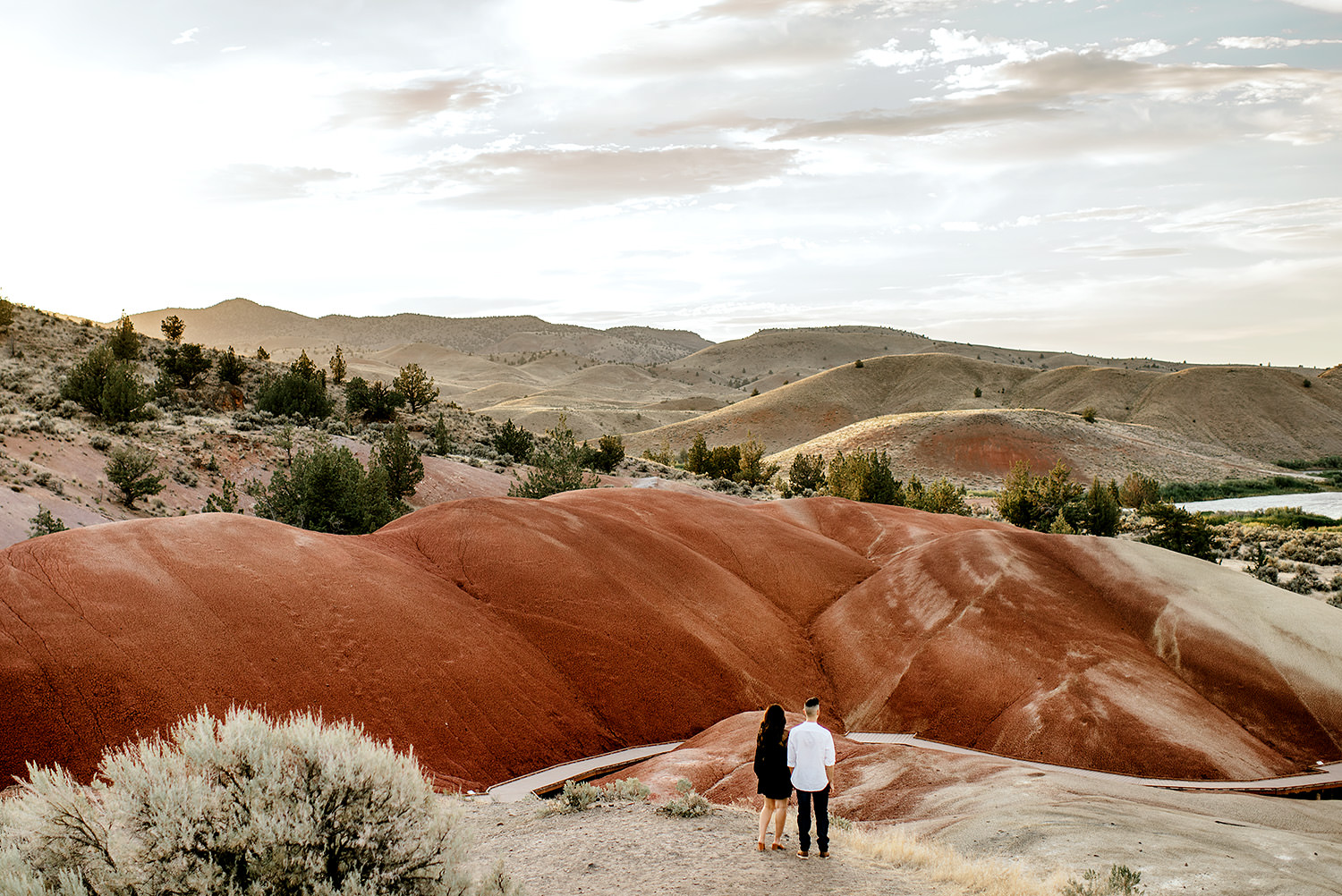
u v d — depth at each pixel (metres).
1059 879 9.59
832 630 28.44
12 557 18.83
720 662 24.45
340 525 40.81
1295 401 187.00
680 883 8.75
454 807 7.30
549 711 20.67
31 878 5.52
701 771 16.89
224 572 20.19
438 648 20.62
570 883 8.88
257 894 5.75
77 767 14.85
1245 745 21.53
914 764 17.03
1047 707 22.50
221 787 6.15
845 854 10.21
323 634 19.53
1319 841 12.71
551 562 25.89
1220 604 26.41
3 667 15.82
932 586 28.83
